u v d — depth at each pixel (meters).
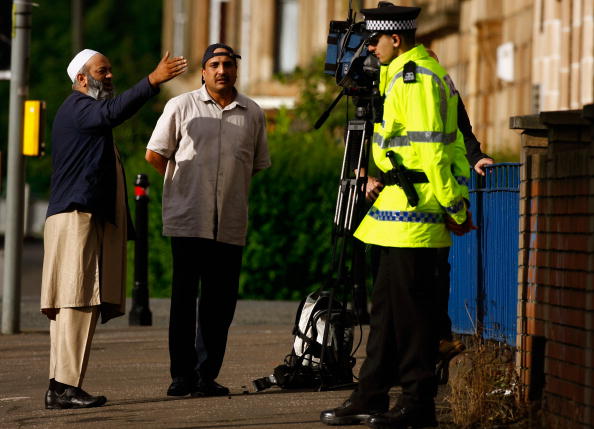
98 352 25.56
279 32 75.00
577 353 15.07
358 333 27.94
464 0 51.22
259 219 38.62
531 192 17.05
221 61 19.66
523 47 45.06
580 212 15.13
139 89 18.28
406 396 15.97
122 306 19.00
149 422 17.28
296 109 50.00
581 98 39.50
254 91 74.19
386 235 15.83
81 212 18.50
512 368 17.39
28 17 29.38
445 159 15.38
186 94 19.86
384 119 15.80
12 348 26.50
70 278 18.45
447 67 53.44
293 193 38.53
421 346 15.91
